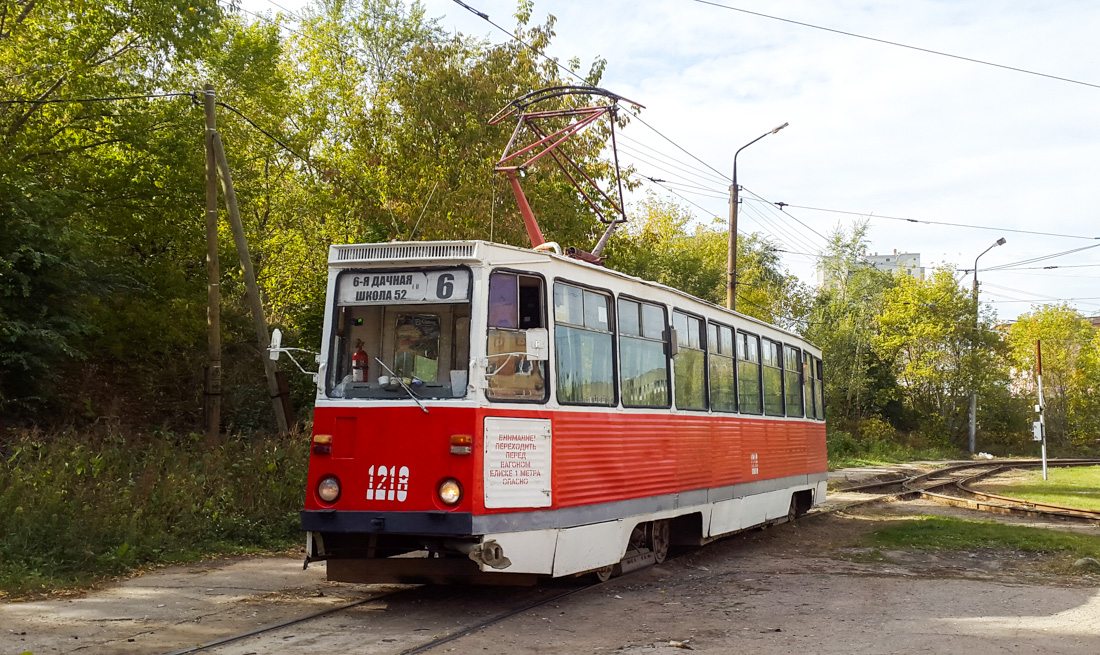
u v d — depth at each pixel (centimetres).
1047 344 6588
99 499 1247
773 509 1633
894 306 5972
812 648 784
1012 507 2097
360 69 3688
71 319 1783
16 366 1703
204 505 1375
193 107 2156
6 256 1680
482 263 905
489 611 923
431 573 907
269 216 2997
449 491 870
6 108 1948
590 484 1016
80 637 798
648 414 1160
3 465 1306
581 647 783
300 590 1027
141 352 2255
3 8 2006
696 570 1242
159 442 1689
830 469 3738
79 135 2112
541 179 2236
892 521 1911
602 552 1037
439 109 2212
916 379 5934
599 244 1320
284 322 2847
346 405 912
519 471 915
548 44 2295
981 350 5844
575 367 1013
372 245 936
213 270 1786
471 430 875
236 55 2470
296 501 1476
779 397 1722
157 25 2025
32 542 1099
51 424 1806
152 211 2166
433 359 910
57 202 1803
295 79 3341
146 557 1180
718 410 1405
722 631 851
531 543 917
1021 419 6294
